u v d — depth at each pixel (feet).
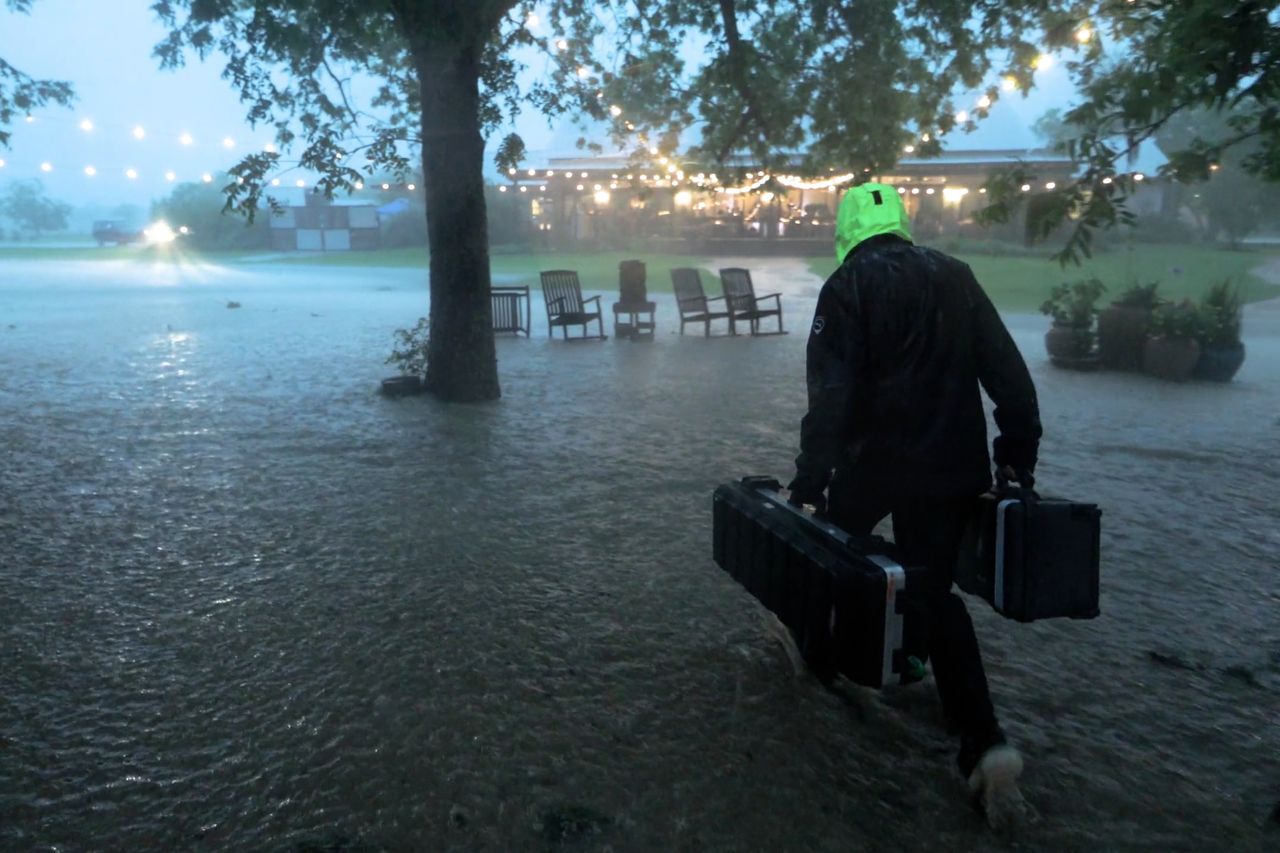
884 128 35.32
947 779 9.91
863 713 11.20
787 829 9.03
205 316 60.13
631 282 48.65
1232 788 9.81
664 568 15.80
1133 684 12.01
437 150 29.32
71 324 54.34
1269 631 13.69
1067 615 9.20
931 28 33.71
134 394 31.60
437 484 20.74
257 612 13.80
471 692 11.51
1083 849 8.80
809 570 9.62
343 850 8.61
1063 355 39.27
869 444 9.66
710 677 12.02
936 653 9.40
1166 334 36.70
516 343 47.70
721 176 39.14
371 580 15.11
